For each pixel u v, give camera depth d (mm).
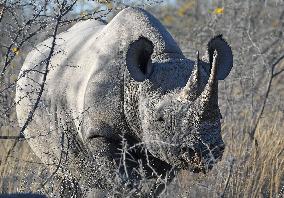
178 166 16500
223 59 16734
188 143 15125
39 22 17656
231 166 18422
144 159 17781
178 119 15453
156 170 17875
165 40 17969
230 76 30672
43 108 19938
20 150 22812
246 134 25016
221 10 31703
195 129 15031
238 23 35094
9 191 19719
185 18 39656
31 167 21375
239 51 31625
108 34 18578
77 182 19422
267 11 36906
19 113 21391
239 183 21344
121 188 17047
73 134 19000
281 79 33188
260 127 26250
